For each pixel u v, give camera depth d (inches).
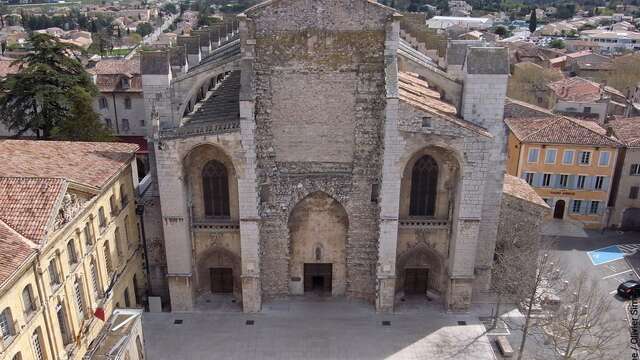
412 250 2005.4
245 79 1737.2
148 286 2090.3
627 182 2822.3
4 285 1160.8
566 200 2903.5
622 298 2240.4
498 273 2069.4
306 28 1729.8
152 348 1834.4
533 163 2849.4
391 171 1802.4
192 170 1908.2
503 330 1943.9
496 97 1815.9
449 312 2021.4
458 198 1863.9
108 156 1839.3
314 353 1820.9
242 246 1909.4
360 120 1830.7
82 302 1585.9
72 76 2623.0
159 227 2006.6
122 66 3855.8
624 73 5103.3
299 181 1904.5
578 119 3270.2
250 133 1761.8
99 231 1674.5
